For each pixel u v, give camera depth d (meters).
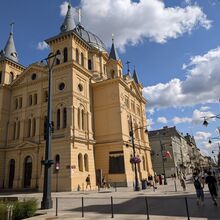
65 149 34.66
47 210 16.33
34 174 38.00
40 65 43.69
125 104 46.25
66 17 44.81
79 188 33.50
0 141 42.41
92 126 44.00
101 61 55.75
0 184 40.31
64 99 38.47
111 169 40.44
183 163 90.81
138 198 21.95
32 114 42.38
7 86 45.91
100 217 13.16
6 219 13.05
